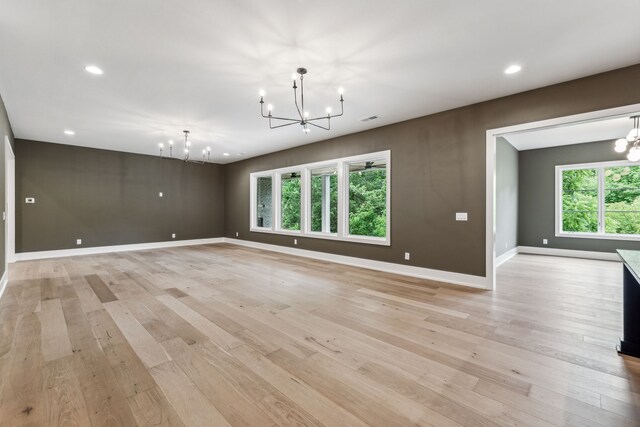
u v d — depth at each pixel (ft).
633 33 7.98
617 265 18.85
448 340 8.10
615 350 7.52
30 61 9.48
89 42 8.45
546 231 23.38
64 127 17.07
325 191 21.36
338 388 5.98
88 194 22.71
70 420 5.03
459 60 9.49
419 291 12.67
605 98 10.16
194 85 11.34
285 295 12.14
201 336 8.32
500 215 19.56
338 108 13.88
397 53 9.09
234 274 15.84
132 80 10.90
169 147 22.70
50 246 21.08
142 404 5.46
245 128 17.30
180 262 19.24
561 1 6.78
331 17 7.37
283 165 23.45
